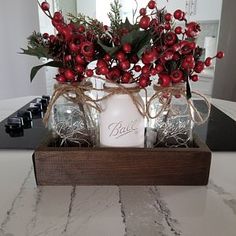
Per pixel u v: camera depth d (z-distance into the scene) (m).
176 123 0.70
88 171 0.64
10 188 0.63
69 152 0.62
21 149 0.84
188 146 0.70
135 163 0.63
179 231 0.49
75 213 0.54
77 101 0.65
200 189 0.64
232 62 2.58
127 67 0.57
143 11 0.60
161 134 0.71
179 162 0.63
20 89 2.66
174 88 0.63
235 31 2.50
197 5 2.69
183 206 0.57
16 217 0.53
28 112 1.14
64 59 0.60
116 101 0.63
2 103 1.44
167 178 0.65
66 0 3.35
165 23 0.60
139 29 0.56
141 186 0.65
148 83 0.62
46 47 0.60
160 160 0.63
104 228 0.50
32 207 0.56
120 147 0.65
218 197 0.60
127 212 0.55
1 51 2.55
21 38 2.51
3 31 2.48
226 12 2.45
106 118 0.65
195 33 0.59
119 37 0.58
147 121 0.73
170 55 0.56
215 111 1.27
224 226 0.51
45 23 2.55
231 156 0.81
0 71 2.61
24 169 0.72
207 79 2.68
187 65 0.57
